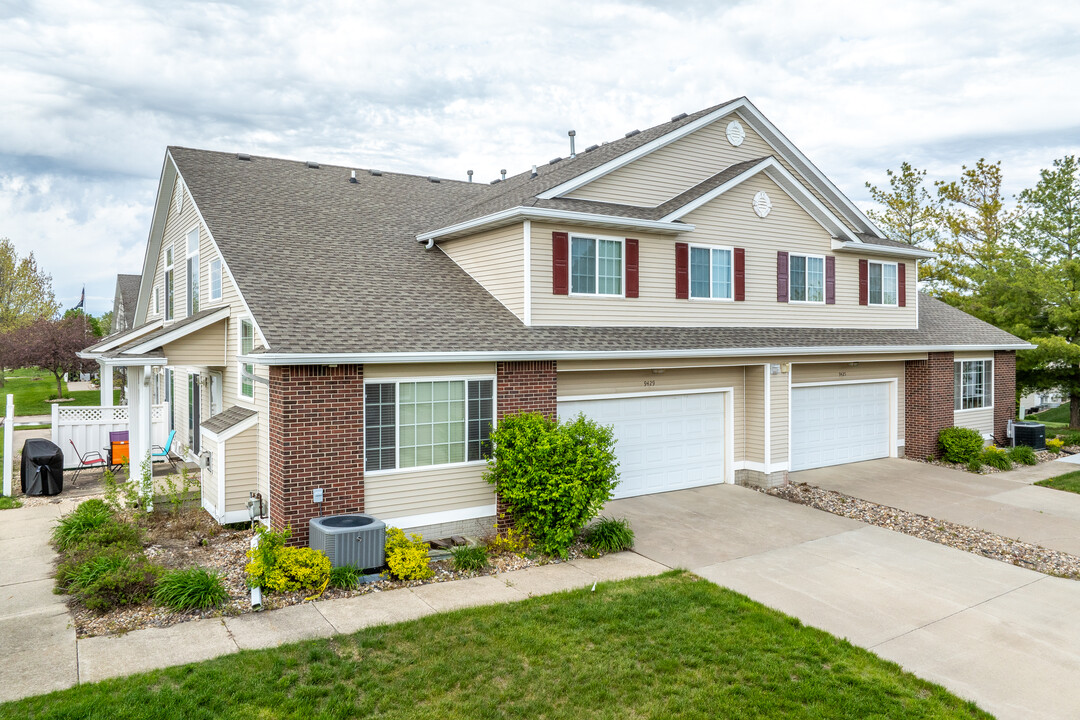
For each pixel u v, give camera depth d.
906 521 13.15
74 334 36.66
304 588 8.83
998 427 22.55
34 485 14.34
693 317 15.22
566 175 14.18
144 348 12.67
